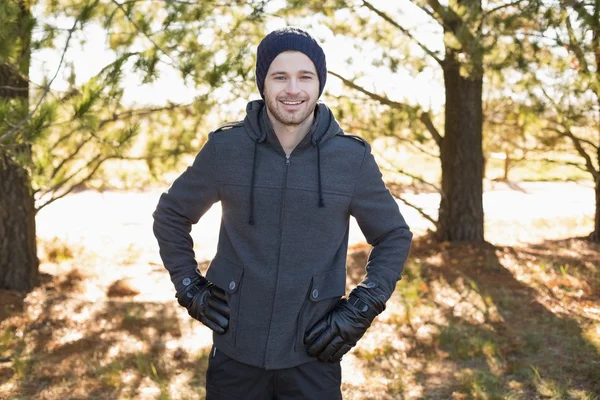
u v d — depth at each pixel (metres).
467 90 8.90
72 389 4.11
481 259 8.14
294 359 1.98
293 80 1.90
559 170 16.97
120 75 4.34
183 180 2.08
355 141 2.03
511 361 4.59
